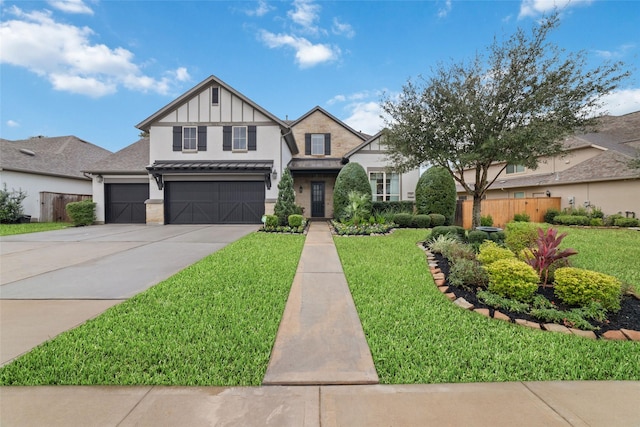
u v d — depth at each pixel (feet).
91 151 82.38
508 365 9.46
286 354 10.23
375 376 9.05
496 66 26.40
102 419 7.25
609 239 32.73
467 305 14.26
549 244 16.62
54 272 20.27
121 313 13.38
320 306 14.46
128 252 26.89
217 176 51.11
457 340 11.10
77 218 49.26
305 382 8.75
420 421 7.28
